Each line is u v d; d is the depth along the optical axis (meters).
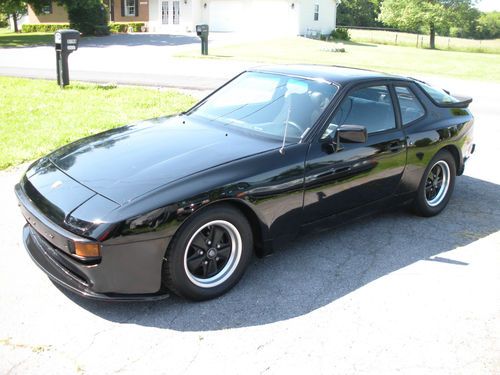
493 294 3.72
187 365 2.88
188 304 3.48
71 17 34.56
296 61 23.09
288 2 39.25
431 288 3.79
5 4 33.47
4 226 4.61
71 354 2.93
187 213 3.22
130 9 42.28
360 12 76.44
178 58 21.98
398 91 4.75
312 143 3.93
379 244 4.50
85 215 3.09
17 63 18.06
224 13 41.22
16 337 3.06
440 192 5.21
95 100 10.56
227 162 3.57
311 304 3.53
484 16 76.94
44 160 4.05
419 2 46.50
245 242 3.62
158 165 3.54
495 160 7.41
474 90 15.97
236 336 3.16
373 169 4.33
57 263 3.37
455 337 3.21
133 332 3.16
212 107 4.72
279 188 3.68
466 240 4.64
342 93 4.23
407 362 2.97
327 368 2.90
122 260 3.09
